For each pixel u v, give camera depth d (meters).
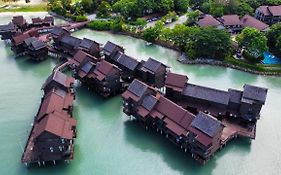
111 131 78.50
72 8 151.88
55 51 115.38
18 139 76.56
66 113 74.38
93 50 108.31
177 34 115.50
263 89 75.62
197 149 67.44
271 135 75.88
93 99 91.12
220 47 105.94
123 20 139.12
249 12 139.50
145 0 143.88
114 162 69.38
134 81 81.25
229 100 78.19
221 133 69.00
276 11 130.88
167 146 73.50
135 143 74.62
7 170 67.56
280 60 106.62
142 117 76.19
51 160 67.12
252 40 104.19
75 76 97.81
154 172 67.06
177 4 149.38
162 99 76.94
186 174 66.56
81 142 74.81
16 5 166.62
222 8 137.75
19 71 107.12
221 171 66.94
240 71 103.88
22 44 115.94
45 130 63.56
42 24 137.00
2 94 94.25
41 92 95.06
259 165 68.12
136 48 121.25
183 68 106.75
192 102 81.81
